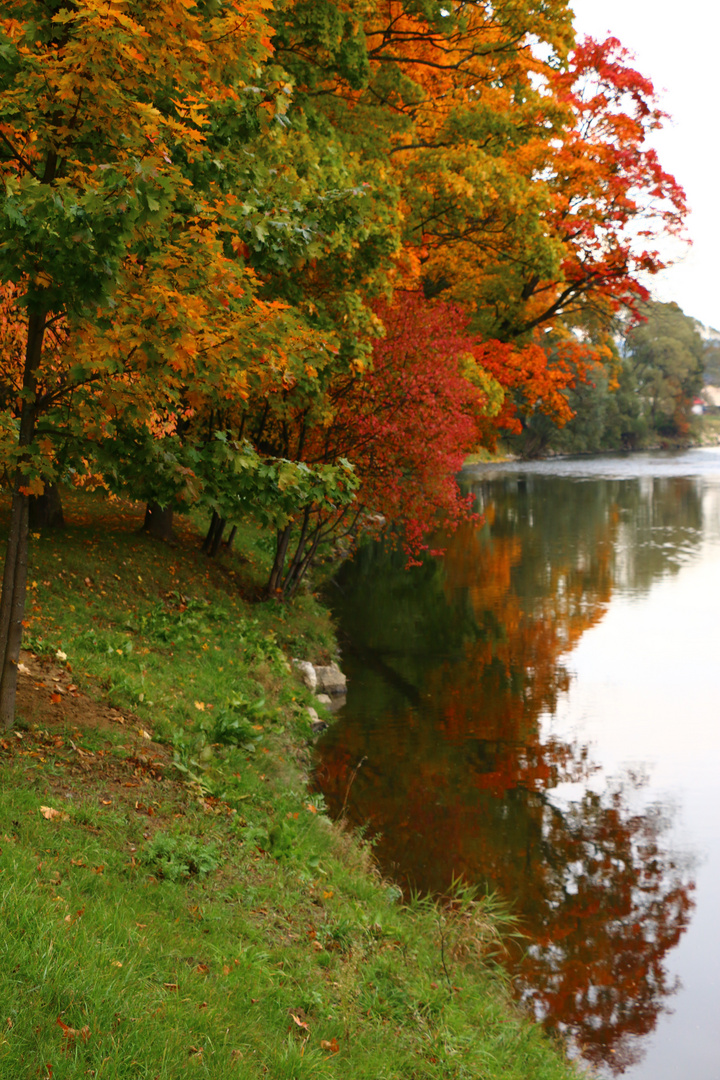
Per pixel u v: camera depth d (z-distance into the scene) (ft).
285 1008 16.24
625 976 24.53
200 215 20.10
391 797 35.35
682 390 379.55
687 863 31.12
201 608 48.03
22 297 17.62
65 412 21.72
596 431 325.01
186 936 17.15
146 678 33.96
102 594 43.24
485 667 55.47
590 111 85.25
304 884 23.03
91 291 16.76
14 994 11.86
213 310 19.86
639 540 111.65
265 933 19.39
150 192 15.94
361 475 53.31
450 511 56.29
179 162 20.38
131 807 22.41
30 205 15.94
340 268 40.68
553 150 80.18
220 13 19.95
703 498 163.12
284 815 27.61
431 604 74.59
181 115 19.17
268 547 74.02
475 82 71.82
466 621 68.28
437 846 31.35
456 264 78.84
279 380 22.52
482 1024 20.04
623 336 105.70
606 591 79.87
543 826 33.53
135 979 13.94
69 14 15.83
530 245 72.08
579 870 30.32
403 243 65.77
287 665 46.50
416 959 21.62
